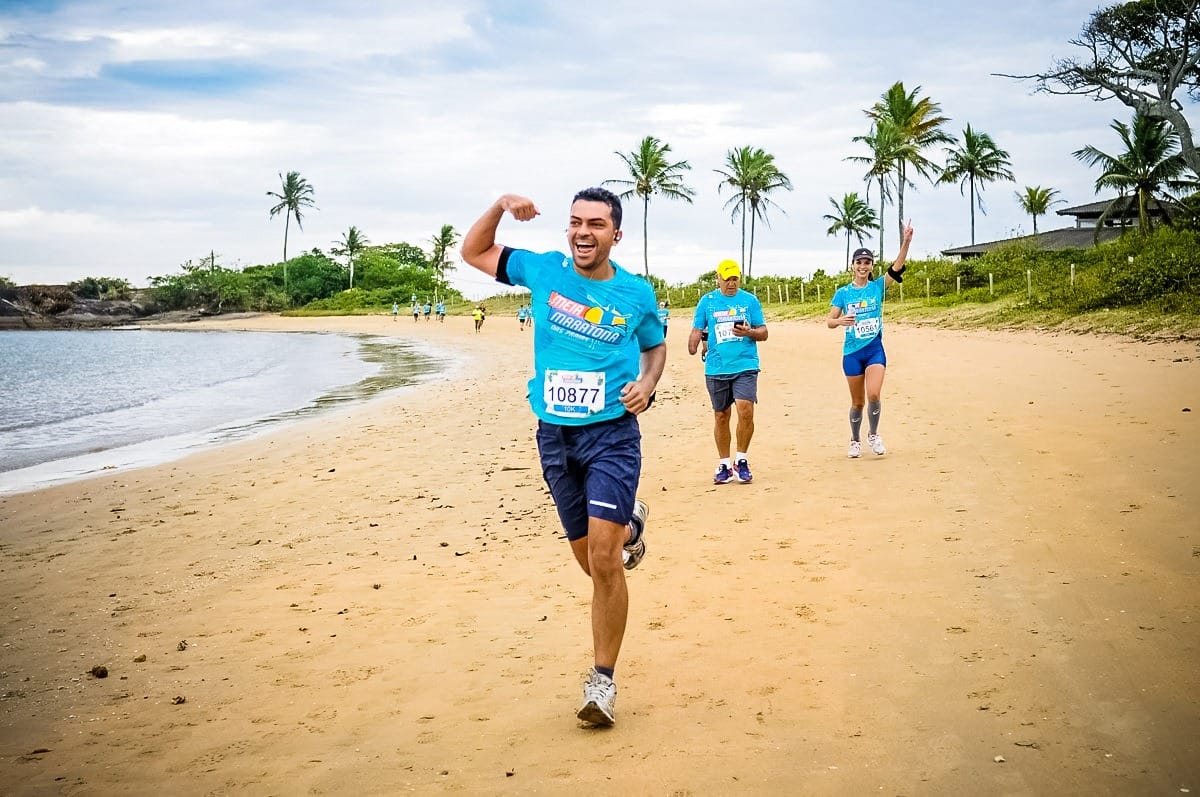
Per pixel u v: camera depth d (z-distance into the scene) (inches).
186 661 181.6
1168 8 1235.9
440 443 490.9
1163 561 186.4
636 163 2918.3
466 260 154.9
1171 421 334.3
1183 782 107.3
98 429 663.1
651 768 120.6
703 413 518.6
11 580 261.0
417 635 187.5
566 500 148.1
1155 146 1560.0
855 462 330.0
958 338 936.9
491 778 121.6
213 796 122.2
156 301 4810.5
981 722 126.3
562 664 163.9
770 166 2812.5
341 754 133.1
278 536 299.0
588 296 142.2
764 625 173.9
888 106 2383.1
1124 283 951.0
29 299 4576.8
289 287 4904.0
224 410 776.9
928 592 183.5
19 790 127.1
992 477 279.7
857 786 112.1
